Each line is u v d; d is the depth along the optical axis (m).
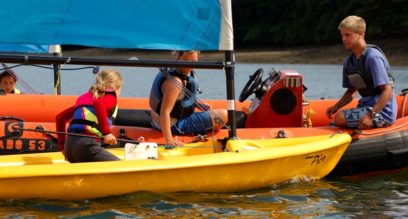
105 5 10.80
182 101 12.26
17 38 10.57
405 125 13.52
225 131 12.48
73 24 10.75
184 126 12.38
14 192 9.92
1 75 15.70
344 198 11.17
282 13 96.25
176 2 10.96
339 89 33.19
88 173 10.04
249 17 101.00
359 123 13.03
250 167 11.14
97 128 10.71
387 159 13.16
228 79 11.52
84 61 10.62
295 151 11.52
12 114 14.27
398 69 55.34
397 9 77.62
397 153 13.15
